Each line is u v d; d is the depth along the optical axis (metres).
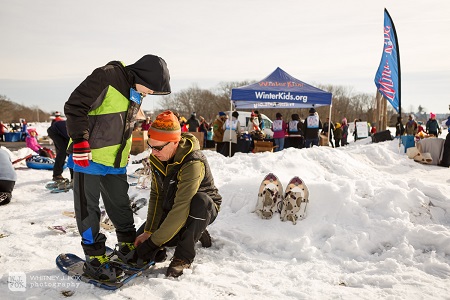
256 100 10.58
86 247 2.46
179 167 2.69
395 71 8.98
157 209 2.87
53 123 6.56
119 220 2.72
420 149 8.87
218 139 11.65
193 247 2.70
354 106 63.75
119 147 2.48
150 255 2.64
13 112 85.06
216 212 2.88
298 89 10.84
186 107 69.12
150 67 2.44
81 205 2.42
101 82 2.27
